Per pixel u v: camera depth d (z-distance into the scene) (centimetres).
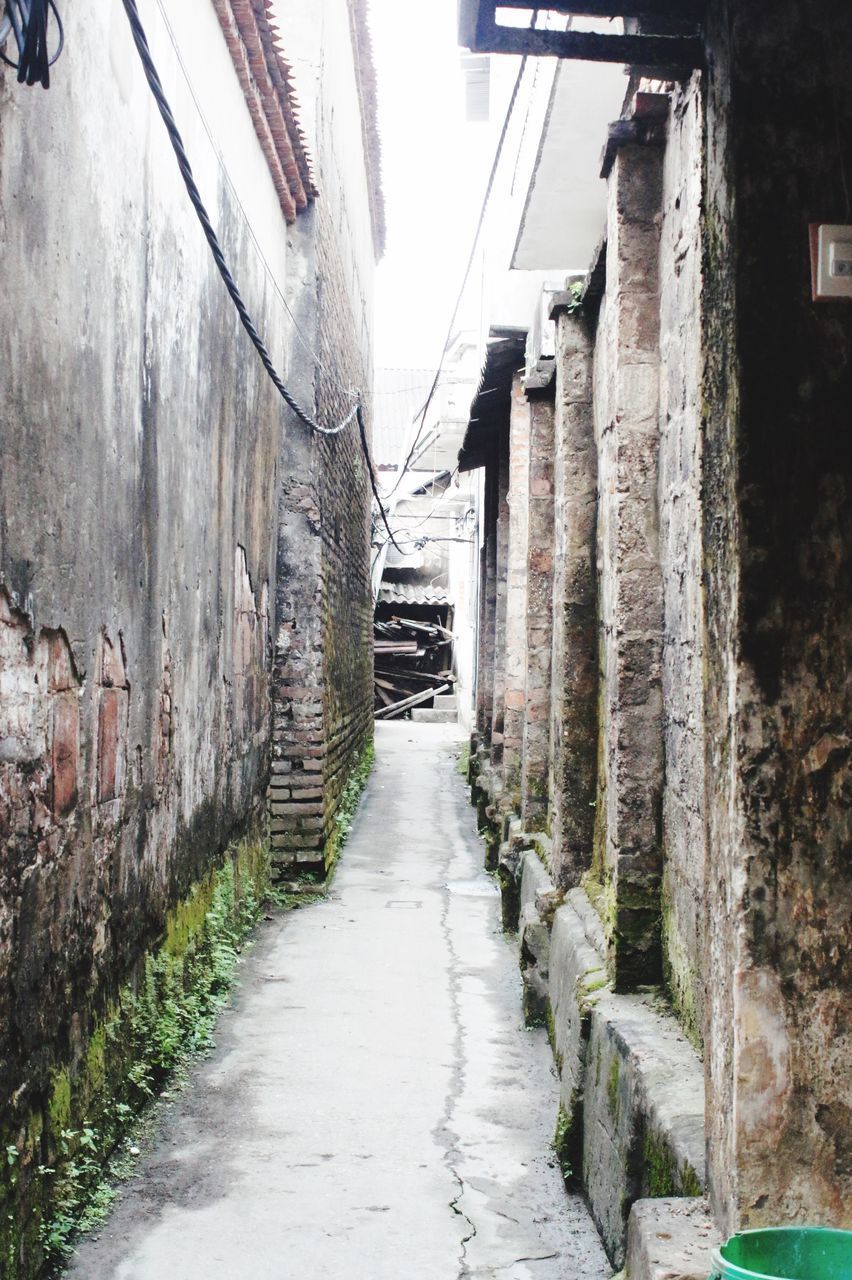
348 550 1134
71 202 309
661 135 375
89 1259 316
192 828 506
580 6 228
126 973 393
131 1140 392
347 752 1117
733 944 218
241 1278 309
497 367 816
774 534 216
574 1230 342
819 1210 214
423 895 805
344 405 1072
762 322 215
